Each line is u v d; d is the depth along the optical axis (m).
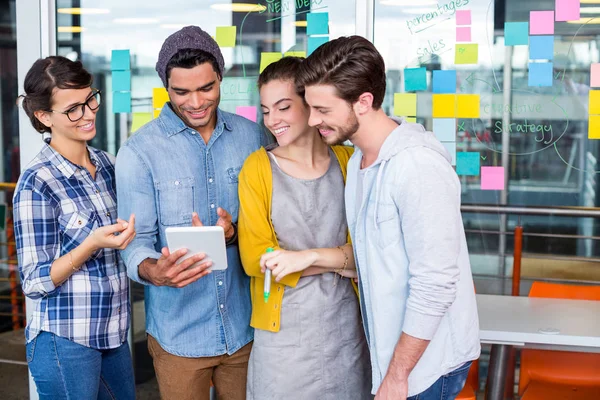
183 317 2.06
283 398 1.96
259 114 2.85
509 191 2.81
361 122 1.68
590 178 2.75
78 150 2.08
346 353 1.98
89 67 2.94
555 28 2.69
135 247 1.97
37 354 2.03
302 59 1.93
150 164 2.01
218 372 2.17
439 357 1.69
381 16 2.77
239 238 1.96
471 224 2.86
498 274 2.88
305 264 1.85
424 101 2.79
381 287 1.69
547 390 2.60
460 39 2.74
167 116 2.06
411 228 1.58
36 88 1.98
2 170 3.26
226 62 2.86
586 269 2.81
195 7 2.86
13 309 3.30
